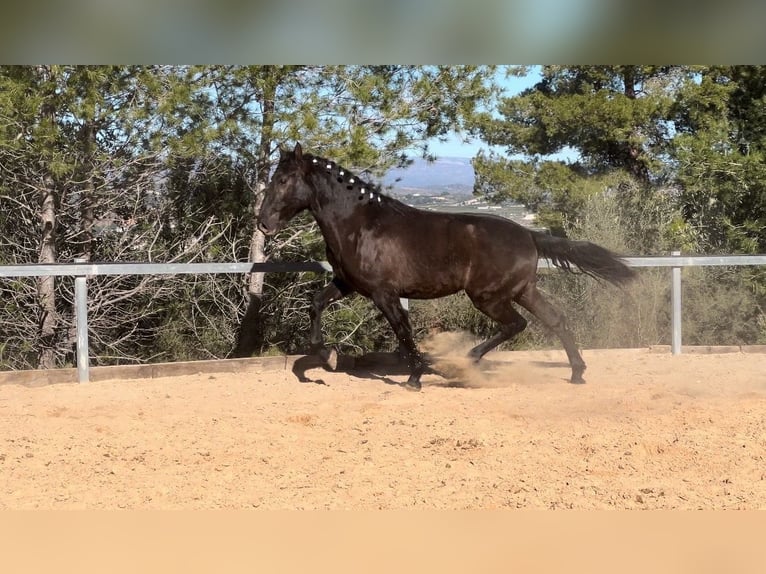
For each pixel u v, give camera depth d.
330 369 8.62
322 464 4.91
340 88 11.25
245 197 12.43
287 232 12.31
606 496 4.28
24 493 4.36
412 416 6.24
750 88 16.44
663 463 4.88
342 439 5.53
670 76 17.41
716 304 12.55
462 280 7.43
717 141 15.30
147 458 5.06
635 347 11.51
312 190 7.42
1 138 9.52
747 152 15.96
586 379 8.00
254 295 11.73
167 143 10.57
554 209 17.03
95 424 5.96
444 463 4.90
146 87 10.23
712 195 15.42
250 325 11.79
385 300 7.42
